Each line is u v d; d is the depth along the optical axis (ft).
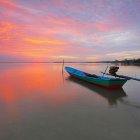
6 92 39.88
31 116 23.73
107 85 43.19
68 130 19.27
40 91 41.42
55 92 40.34
